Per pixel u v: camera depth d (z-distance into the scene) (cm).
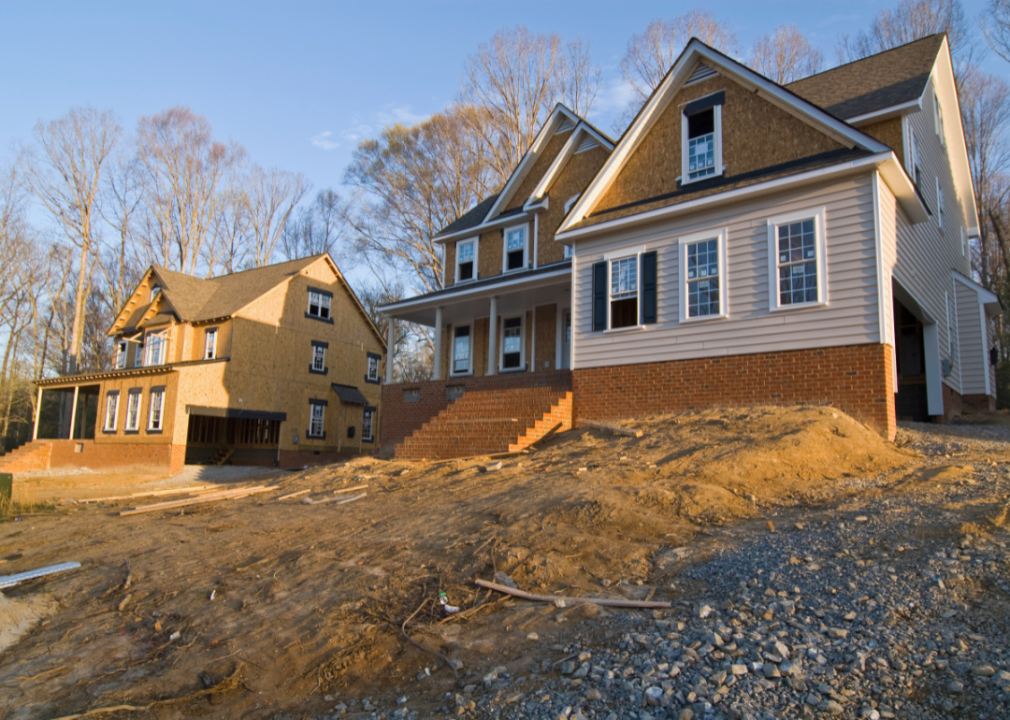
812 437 958
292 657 562
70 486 2167
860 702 375
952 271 1836
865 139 1155
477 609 595
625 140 1530
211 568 835
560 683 455
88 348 4591
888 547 574
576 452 1168
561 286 1750
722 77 1413
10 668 621
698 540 677
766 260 1230
